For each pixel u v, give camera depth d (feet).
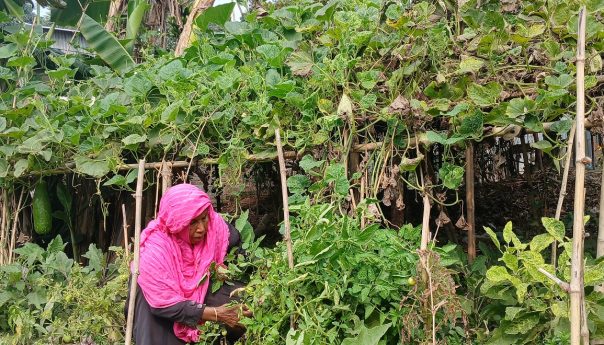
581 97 6.77
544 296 9.02
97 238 15.26
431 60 10.66
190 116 11.85
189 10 20.31
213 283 10.61
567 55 10.25
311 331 8.66
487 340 9.54
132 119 11.90
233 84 11.73
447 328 9.44
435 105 10.09
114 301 11.73
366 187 10.65
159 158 12.55
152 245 9.98
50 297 12.44
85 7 19.54
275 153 11.45
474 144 12.19
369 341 8.43
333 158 10.82
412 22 10.56
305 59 11.43
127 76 14.79
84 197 15.12
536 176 16.70
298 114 11.64
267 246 14.96
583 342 7.04
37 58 17.87
